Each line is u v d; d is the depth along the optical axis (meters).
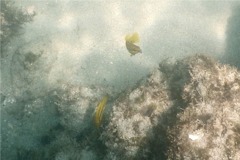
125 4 5.28
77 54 5.21
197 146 2.93
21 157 5.19
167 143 3.23
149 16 5.15
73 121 4.41
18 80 5.25
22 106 5.30
